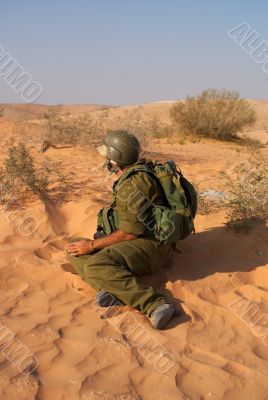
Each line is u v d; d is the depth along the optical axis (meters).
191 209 4.16
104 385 2.92
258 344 3.47
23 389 2.82
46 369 3.05
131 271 3.94
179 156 11.63
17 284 4.22
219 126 21.19
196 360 3.21
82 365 3.11
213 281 4.26
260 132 27.39
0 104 59.62
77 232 5.34
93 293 4.09
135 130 11.89
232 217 5.33
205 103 21.62
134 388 2.91
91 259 3.81
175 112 22.19
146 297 3.67
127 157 4.02
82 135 10.80
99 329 3.55
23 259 4.55
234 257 4.71
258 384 3.01
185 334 3.52
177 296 4.03
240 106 22.02
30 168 6.29
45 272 4.38
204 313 3.82
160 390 2.90
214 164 10.14
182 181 4.13
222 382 3.00
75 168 8.05
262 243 4.90
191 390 2.92
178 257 4.61
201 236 5.11
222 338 3.51
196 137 21.31
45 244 4.92
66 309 3.84
